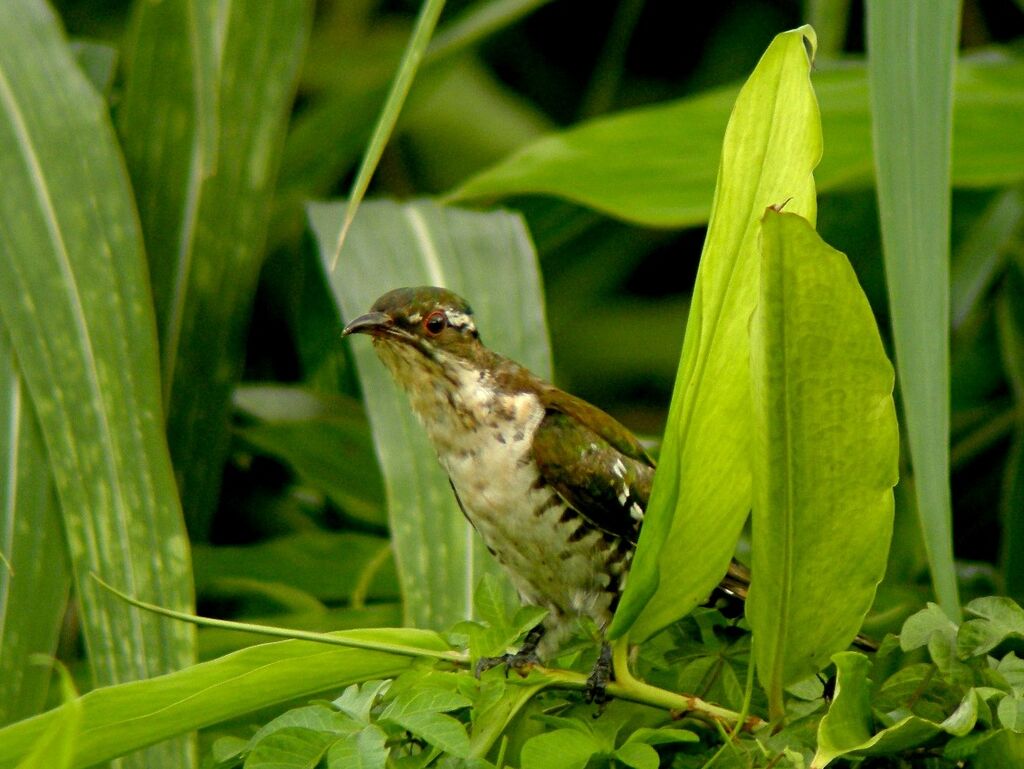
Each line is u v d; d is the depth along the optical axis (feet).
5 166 14.83
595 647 14.73
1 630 14.76
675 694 14.64
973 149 15.33
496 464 14.97
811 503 14.52
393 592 15.29
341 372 15.57
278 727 14.51
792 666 14.58
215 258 15.11
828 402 14.48
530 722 14.65
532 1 15.60
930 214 14.64
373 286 15.10
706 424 14.55
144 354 14.79
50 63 14.88
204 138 15.06
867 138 15.30
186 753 14.67
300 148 15.64
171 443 15.15
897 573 15.33
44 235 14.82
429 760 14.52
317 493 15.51
